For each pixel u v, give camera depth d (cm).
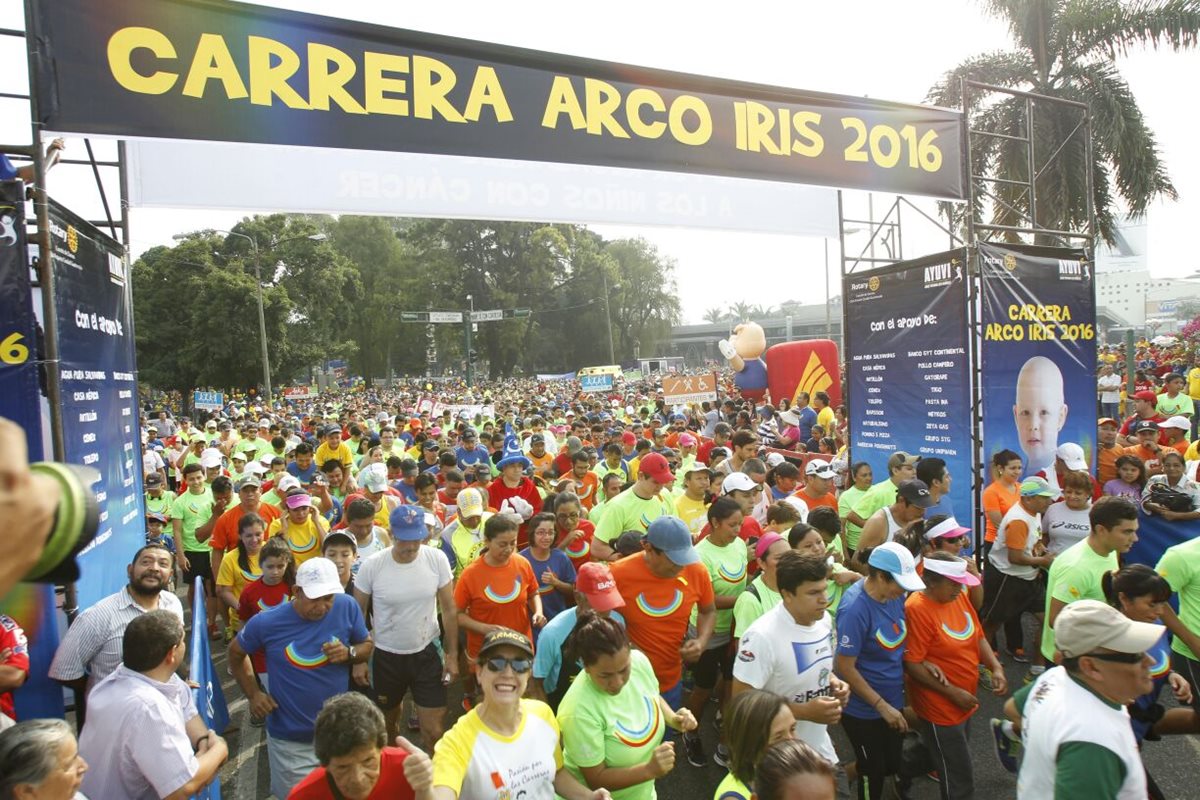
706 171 659
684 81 648
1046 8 1464
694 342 11906
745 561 548
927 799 460
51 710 406
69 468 74
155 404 4762
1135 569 393
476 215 632
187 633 812
